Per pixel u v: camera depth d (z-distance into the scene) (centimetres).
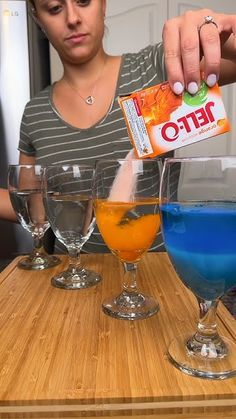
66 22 89
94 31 93
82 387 34
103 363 37
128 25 201
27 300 53
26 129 107
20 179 66
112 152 97
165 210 37
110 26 201
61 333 43
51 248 92
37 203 67
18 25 167
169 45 50
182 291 55
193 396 32
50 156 101
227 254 34
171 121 48
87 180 57
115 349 40
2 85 170
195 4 202
